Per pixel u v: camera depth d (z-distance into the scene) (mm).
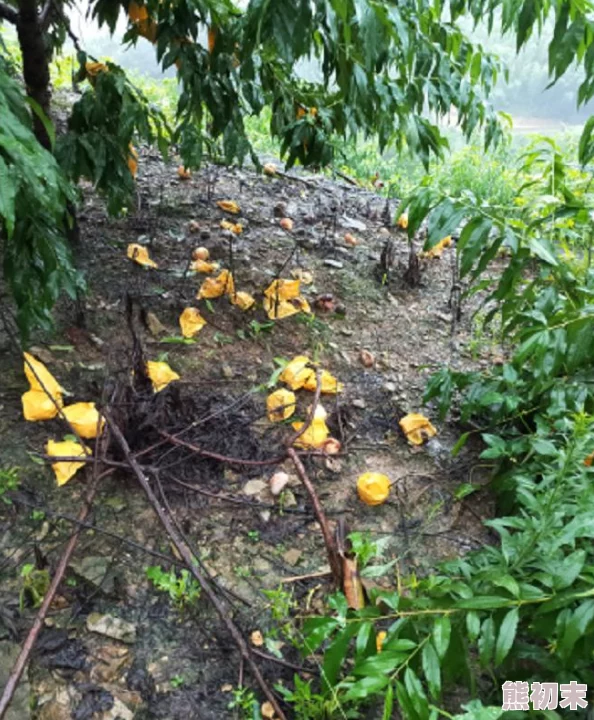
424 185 2111
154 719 1390
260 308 2727
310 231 3449
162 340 2428
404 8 2012
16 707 1364
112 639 1526
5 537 1715
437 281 3289
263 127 5234
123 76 2398
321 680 1457
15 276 1834
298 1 1607
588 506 1348
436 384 2148
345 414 2250
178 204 3375
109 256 2824
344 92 2092
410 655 1256
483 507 2018
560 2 1766
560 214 2004
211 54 2332
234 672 1492
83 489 1862
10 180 1302
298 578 1711
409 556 1827
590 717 1302
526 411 2000
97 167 2295
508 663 1512
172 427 2029
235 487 1940
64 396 2100
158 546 1747
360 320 2836
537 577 1295
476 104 2541
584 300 1942
